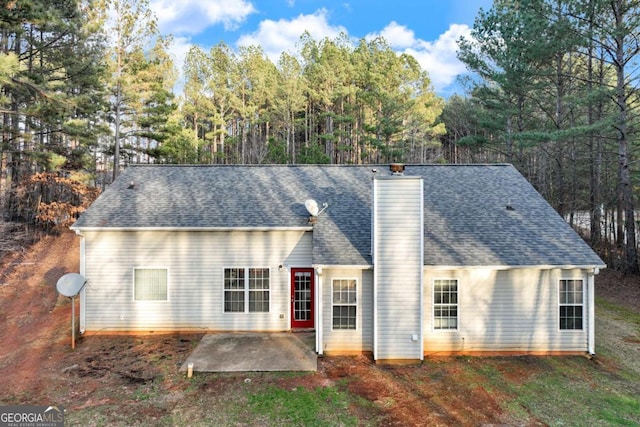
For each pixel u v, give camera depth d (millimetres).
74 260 18609
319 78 38625
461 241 10727
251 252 11805
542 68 20781
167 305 11664
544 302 10148
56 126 19609
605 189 21625
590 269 9953
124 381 8383
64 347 10406
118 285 11625
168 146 26781
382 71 34812
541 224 11391
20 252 18672
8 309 13336
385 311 9766
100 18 22391
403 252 9750
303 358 9695
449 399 7730
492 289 10172
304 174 14594
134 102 24719
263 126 47031
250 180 14094
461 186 13516
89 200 22703
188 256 11711
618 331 11789
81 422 6750
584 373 8969
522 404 7520
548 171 26156
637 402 7594
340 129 38750
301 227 11531
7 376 8602
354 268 10031
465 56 23188
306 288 11875
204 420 6867
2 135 19047
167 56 27984
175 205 12438
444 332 10148
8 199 20328
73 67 18656
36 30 18422
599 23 16281
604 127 15914
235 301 11781
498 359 9859
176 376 8648
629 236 17172
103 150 25891
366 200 12805
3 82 14336
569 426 6738
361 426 6738
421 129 35688
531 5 16891
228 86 39750
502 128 24734
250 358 9664
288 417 6996
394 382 8508
